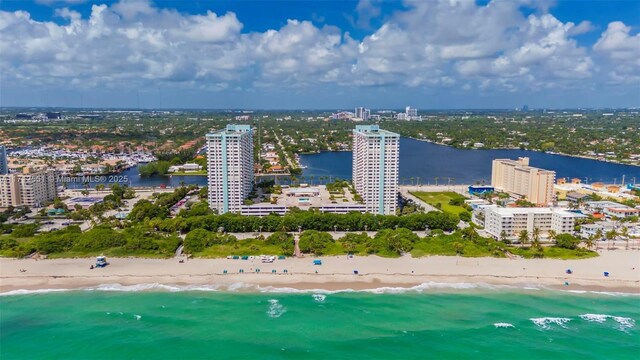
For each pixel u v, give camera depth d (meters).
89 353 189.62
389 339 198.62
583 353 190.38
